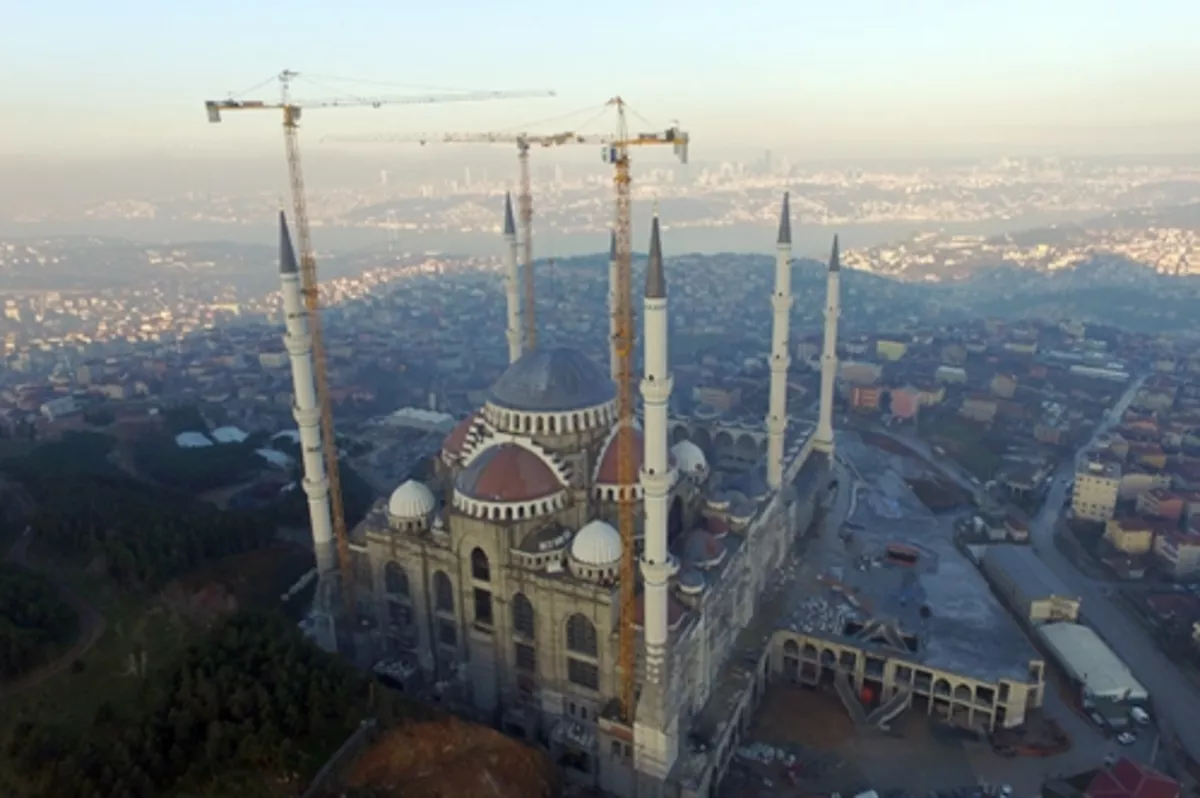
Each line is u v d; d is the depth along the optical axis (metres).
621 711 121.94
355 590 149.50
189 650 115.12
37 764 97.38
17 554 156.12
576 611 123.31
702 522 151.62
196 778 99.94
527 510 128.00
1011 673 137.25
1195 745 135.88
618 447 135.38
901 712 140.88
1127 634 167.50
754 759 130.75
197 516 170.25
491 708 136.00
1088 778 123.81
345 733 109.75
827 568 176.62
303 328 137.12
